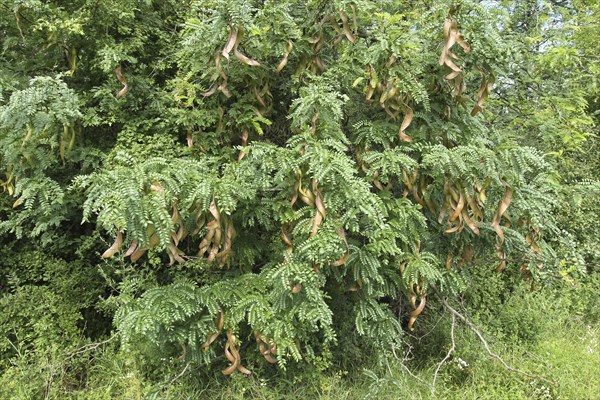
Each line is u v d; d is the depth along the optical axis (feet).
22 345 10.92
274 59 10.41
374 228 8.68
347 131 10.48
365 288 9.34
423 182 9.46
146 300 8.64
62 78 11.49
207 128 11.14
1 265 11.81
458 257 10.68
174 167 7.96
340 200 7.72
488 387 10.43
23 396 9.49
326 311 8.25
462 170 8.06
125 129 11.60
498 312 13.74
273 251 10.15
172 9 13.10
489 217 9.78
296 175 7.95
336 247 7.61
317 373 10.04
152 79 12.03
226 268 10.76
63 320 11.38
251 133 10.83
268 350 8.99
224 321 8.90
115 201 6.66
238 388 9.82
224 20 8.10
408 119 8.98
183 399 9.80
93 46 11.46
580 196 11.06
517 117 14.32
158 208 6.89
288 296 8.53
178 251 8.50
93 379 10.64
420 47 9.15
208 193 7.51
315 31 9.93
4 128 9.44
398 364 10.94
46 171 11.28
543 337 13.03
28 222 11.69
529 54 13.82
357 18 9.43
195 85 10.05
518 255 11.23
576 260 11.68
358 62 9.86
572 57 14.25
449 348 11.93
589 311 15.76
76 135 11.07
